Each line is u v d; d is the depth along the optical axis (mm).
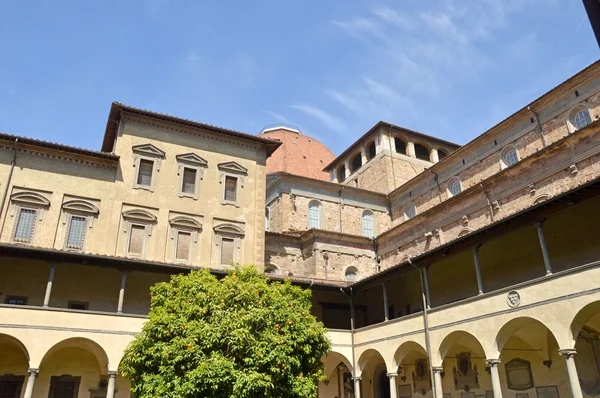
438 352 27438
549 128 34906
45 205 32781
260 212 39125
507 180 35500
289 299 24750
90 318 27469
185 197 36906
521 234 29578
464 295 32719
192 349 20172
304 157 88688
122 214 34500
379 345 32312
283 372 21016
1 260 30250
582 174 30250
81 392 29312
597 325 24469
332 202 50250
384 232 47562
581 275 20797
